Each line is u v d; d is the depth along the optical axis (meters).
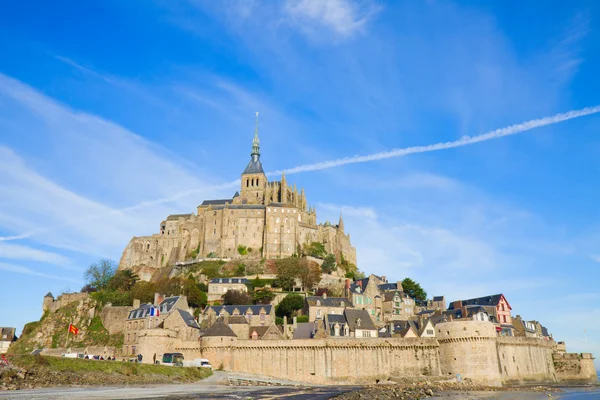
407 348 114.62
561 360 139.62
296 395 77.94
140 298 158.62
